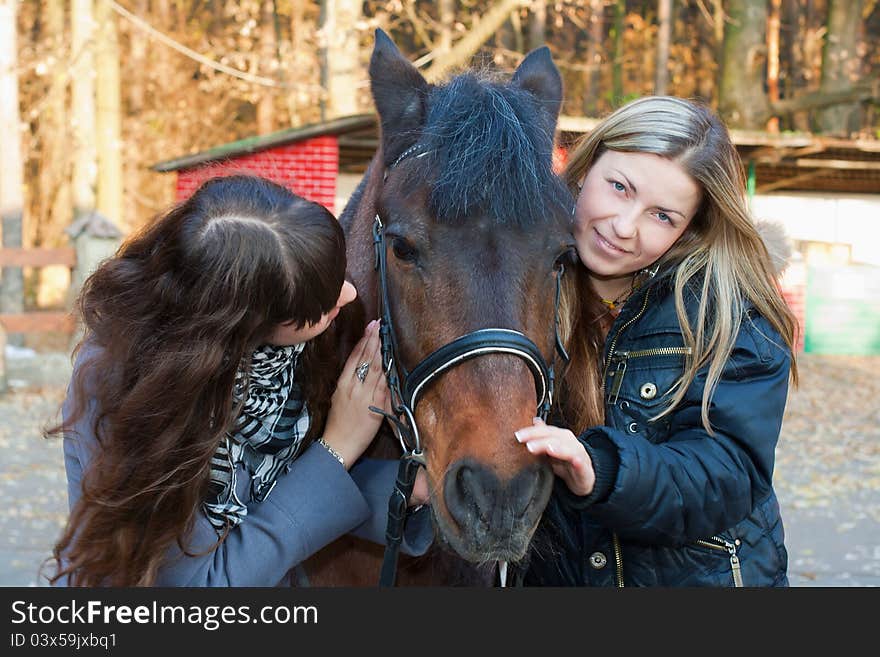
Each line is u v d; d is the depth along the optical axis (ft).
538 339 6.05
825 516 19.80
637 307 6.73
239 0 60.70
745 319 6.44
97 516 5.68
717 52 64.28
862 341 42.60
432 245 5.94
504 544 5.30
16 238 36.68
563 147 8.08
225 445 6.05
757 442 6.20
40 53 55.21
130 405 5.49
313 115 61.57
